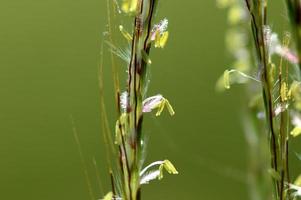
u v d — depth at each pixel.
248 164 0.18
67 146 0.90
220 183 0.68
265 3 0.17
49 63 0.98
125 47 0.18
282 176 0.17
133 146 0.18
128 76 0.18
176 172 0.18
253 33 0.17
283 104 0.17
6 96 0.96
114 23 0.18
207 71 0.77
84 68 0.97
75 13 0.99
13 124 0.95
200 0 0.78
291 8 0.16
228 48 0.19
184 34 0.82
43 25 1.02
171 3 0.82
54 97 0.96
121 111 0.18
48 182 0.89
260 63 0.17
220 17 0.73
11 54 1.01
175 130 0.76
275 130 0.17
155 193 0.73
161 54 0.82
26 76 0.98
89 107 0.92
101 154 0.80
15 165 0.92
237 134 0.67
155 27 0.18
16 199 0.90
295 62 0.17
